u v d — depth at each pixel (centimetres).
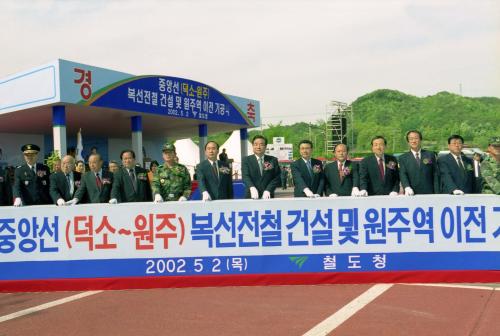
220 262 526
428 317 397
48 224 528
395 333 362
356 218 523
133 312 436
